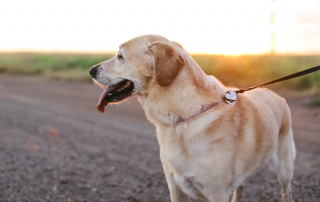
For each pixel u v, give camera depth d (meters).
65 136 7.11
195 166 2.54
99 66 3.03
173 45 2.81
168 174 2.79
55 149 5.91
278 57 14.12
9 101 12.47
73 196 3.83
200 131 2.50
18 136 6.63
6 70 27.11
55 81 19.89
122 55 2.90
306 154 5.37
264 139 2.83
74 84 18.16
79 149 6.07
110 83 2.95
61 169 4.76
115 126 8.27
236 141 2.59
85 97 13.60
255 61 14.37
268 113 3.03
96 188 4.16
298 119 7.99
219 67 15.18
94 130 7.82
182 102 2.55
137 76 2.80
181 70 2.59
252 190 4.03
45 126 8.05
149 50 2.69
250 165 2.75
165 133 2.67
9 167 4.44
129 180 4.50
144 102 2.85
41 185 3.99
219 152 2.51
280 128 3.41
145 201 3.80
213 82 2.79
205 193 2.61
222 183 2.54
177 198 2.85
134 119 9.19
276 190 3.94
